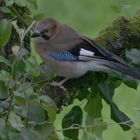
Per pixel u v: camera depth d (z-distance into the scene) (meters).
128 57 10.95
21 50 9.52
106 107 17.95
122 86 18.66
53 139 9.36
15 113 8.93
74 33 11.95
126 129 10.77
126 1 11.57
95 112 11.02
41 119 8.90
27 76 9.39
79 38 11.73
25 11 11.34
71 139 10.63
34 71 9.16
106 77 11.14
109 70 11.08
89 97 11.07
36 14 11.15
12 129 8.80
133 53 10.97
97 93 11.02
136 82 11.05
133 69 10.88
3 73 8.97
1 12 11.01
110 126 17.48
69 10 22.42
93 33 21.52
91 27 21.73
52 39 11.91
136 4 11.58
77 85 11.23
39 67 9.23
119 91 18.70
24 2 10.84
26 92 8.90
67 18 22.25
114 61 11.05
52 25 11.91
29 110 8.86
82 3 22.39
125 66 10.94
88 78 11.26
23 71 9.12
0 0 11.01
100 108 11.02
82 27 21.86
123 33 11.31
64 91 10.79
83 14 22.16
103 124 9.45
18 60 9.09
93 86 11.12
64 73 11.54
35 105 8.88
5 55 10.52
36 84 9.95
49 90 10.77
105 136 17.52
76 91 11.18
